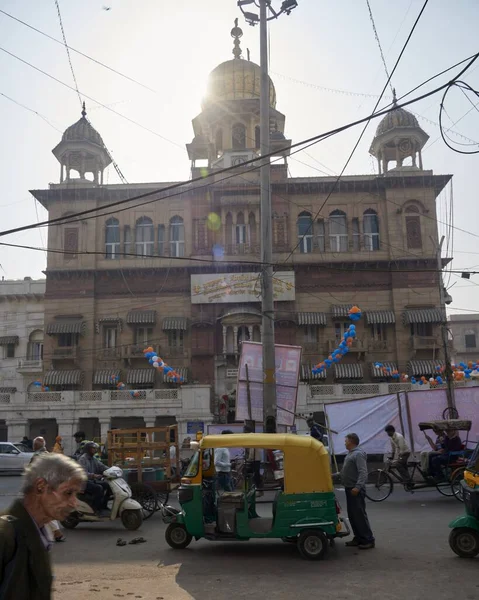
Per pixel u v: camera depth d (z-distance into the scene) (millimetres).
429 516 12453
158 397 34500
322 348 38719
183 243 41062
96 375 38188
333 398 33844
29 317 48594
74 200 41094
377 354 38750
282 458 10117
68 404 34375
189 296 39719
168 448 14016
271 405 18141
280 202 41000
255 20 19594
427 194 40688
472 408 19172
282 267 39594
